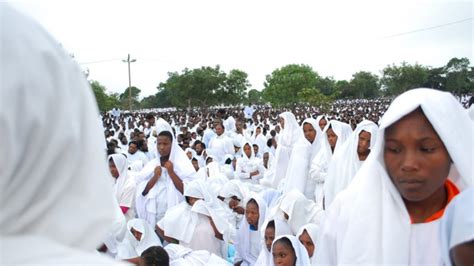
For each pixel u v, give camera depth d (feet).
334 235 6.54
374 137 14.76
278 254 12.23
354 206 6.08
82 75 3.05
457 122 5.53
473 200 4.15
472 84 187.62
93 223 2.92
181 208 18.07
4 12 2.68
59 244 2.81
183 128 60.95
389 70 184.14
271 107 192.03
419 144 5.45
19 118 2.61
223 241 18.25
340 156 15.67
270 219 14.92
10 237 2.70
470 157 5.43
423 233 5.78
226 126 65.41
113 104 196.03
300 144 21.45
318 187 20.51
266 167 31.96
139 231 16.17
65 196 2.86
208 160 32.01
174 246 16.31
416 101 5.41
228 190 20.99
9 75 2.57
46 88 2.72
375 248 5.81
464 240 4.06
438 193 5.84
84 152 2.93
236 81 178.40
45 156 2.72
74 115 2.86
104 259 2.86
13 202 2.68
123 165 19.79
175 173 18.86
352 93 258.78
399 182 5.60
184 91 174.60
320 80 256.32
